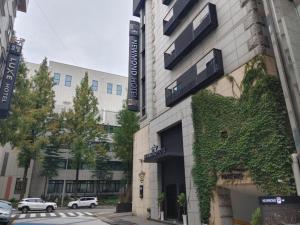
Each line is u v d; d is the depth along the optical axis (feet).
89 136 132.46
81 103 134.00
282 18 38.58
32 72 170.30
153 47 89.04
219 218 44.01
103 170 153.58
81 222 63.57
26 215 82.64
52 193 144.15
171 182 63.36
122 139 119.85
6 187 129.80
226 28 52.34
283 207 24.30
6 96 76.28
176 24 72.33
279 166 34.42
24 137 106.22
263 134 37.37
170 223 56.75
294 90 34.73
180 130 62.18
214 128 48.06
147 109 82.79
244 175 39.99
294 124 33.58
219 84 49.06
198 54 61.16
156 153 61.26
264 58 40.60
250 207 48.65
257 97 39.34
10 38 85.20
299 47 37.06
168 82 74.33
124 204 91.35
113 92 194.18
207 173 48.01
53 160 139.54
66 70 180.65
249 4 46.62
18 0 90.63
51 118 129.29
